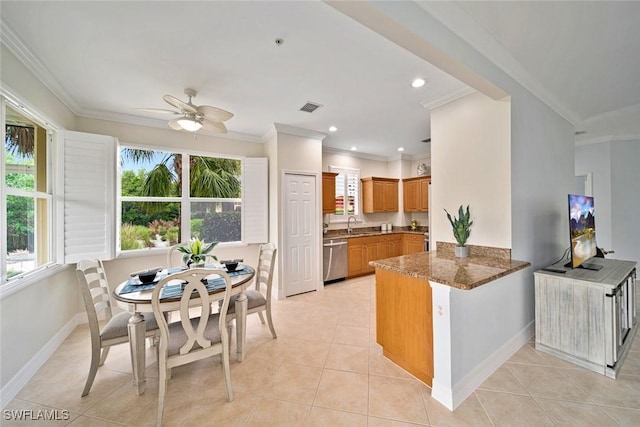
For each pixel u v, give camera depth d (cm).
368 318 325
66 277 286
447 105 283
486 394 189
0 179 191
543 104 285
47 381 207
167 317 244
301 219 421
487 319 212
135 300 188
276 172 398
